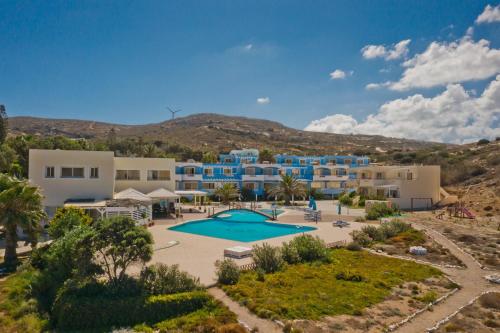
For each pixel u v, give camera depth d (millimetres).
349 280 24141
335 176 94812
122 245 19422
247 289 21234
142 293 19078
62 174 43875
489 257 31516
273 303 19453
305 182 92250
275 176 88875
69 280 20078
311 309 19312
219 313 18531
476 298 22188
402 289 23188
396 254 32188
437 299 21703
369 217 52594
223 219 52062
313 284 23000
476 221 52281
